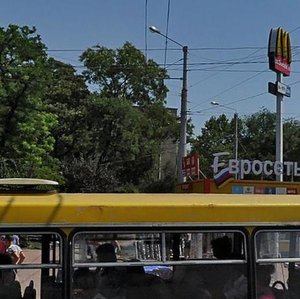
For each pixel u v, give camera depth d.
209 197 5.21
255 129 77.62
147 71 51.06
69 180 44.38
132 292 4.82
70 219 4.76
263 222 5.10
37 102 28.11
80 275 4.74
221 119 81.62
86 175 44.28
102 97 47.59
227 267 5.01
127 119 46.22
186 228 4.95
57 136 46.47
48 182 5.26
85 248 4.77
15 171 28.28
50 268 4.70
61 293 4.70
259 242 5.11
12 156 28.55
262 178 26.59
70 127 46.66
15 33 26.94
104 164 47.47
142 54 50.94
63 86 47.78
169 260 4.90
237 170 24.00
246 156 74.94
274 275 5.11
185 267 4.93
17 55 26.98
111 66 50.62
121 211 4.84
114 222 4.82
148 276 4.86
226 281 5.01
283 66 25.33
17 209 4.70
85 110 46.47
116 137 46.78
